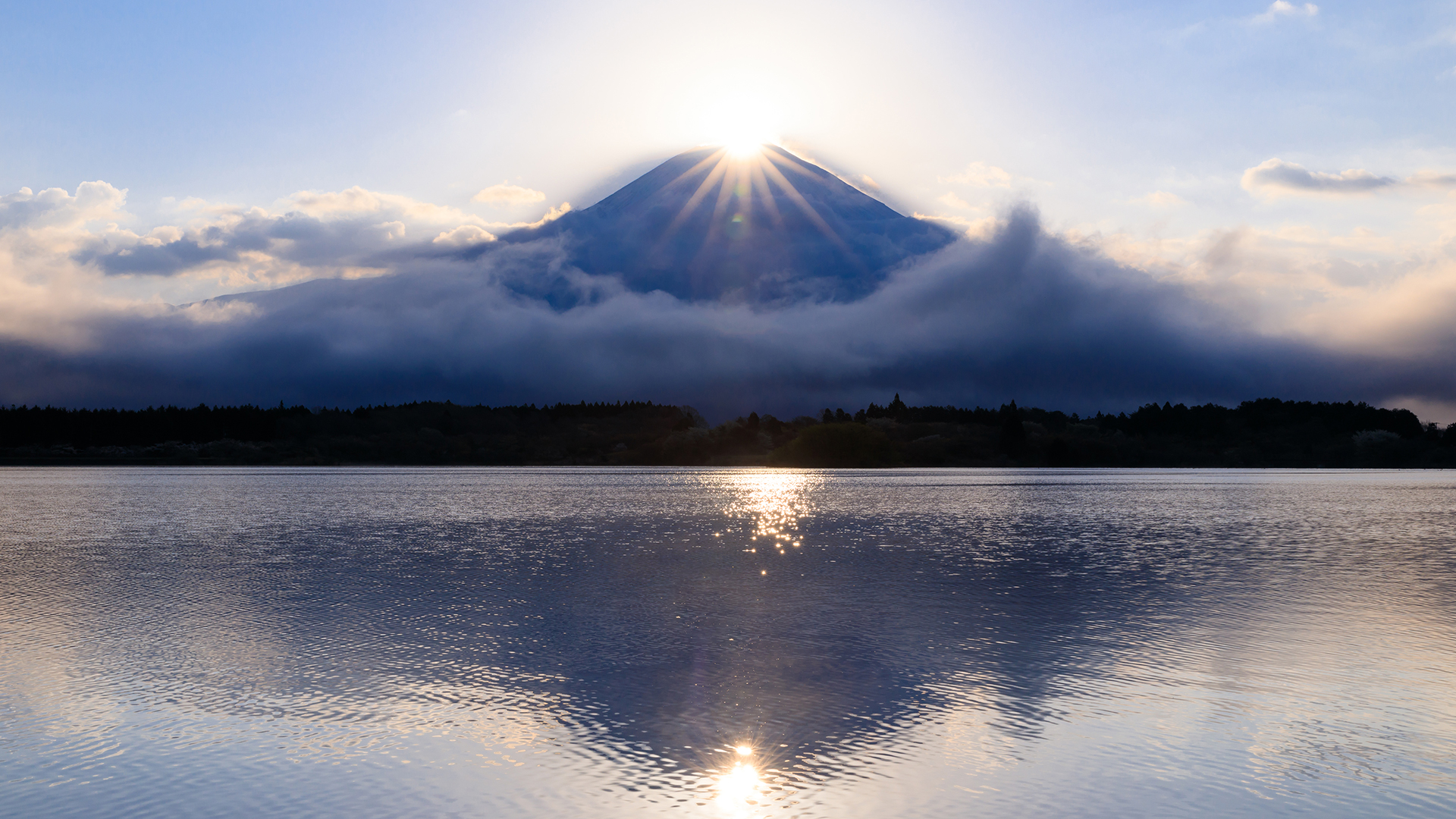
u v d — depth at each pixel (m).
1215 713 16.27
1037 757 14.09
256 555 43.09
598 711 16.69
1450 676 18.78
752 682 18.72
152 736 15.16
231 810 12.19
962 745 14.68
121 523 63.03
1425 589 31.34
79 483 145.75
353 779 13.28
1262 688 17.95
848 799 12.52
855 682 18.66
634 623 25.45
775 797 12.57
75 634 23.72
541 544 48.28
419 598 29.80
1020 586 32.50
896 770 13.61
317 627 24.70
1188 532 55.81
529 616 26.47
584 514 72.75
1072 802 12.34
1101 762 13.84
